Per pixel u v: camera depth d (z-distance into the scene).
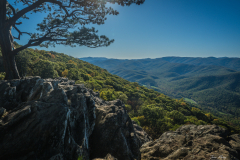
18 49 10.93
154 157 8.62
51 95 7.20
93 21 12.45
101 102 13.16
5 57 10.77
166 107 102.25
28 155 4.09
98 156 7.38
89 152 7.42
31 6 10.60
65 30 12.29
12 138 4.31
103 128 8.74
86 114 7.99
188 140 9.16
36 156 4.17
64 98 7.07
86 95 9.49
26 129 4.62
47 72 41.31
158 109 57.28
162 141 10.00
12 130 4.54
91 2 10.88
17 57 33.22
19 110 5.27
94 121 8.66
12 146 4.15
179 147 8.73
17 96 7.82
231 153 6.81
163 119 52.00
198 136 9.29
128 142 8.86
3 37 10.37
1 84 7.81
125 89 113.12
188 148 7.86
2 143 4.14
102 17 12.30
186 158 6.96
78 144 5.93
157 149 9.18
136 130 18.05
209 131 9.47
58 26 11.86
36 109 5.34
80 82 58.94
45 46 13.43
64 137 5.10
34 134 4.54
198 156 6.83
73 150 5.22
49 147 4.50
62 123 5.02
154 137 35.84
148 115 53.75
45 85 9.06
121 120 10.02
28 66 37.19
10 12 14.10
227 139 9.05
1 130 4.45
